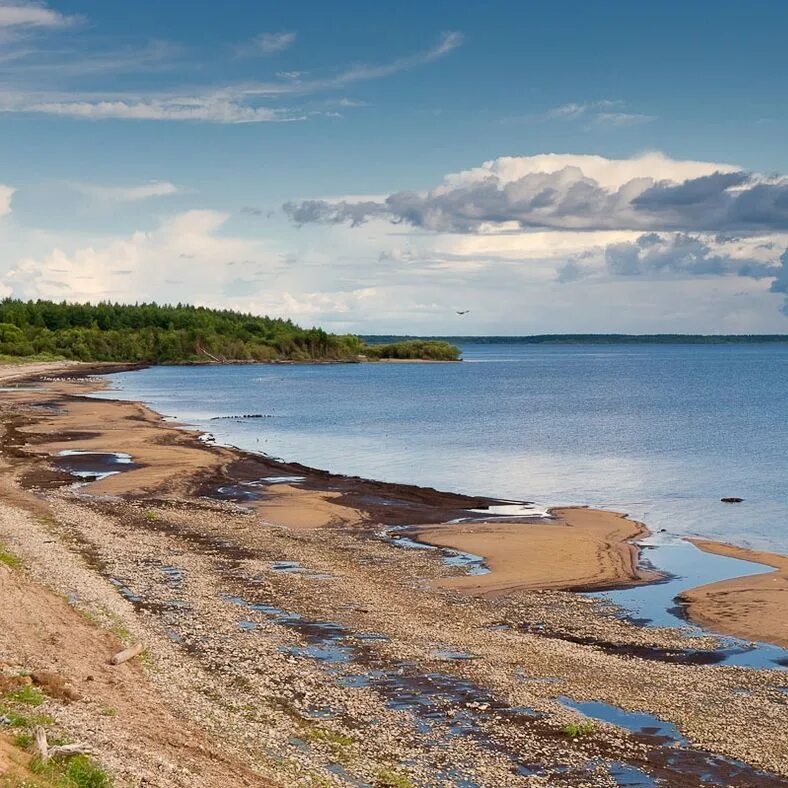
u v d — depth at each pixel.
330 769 17.38
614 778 17.64
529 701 21.34
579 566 35.03
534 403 125.19
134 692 19.92
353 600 29.83
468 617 28.39
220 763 16.56
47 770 13.55
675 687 22.47
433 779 17.30
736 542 40.38
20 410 101.19
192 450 67.50
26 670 19.47
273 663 23.44
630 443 78.00
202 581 31.59
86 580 29.92
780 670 23.86
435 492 51.72
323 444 78.00
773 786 17.41
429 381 188.12
